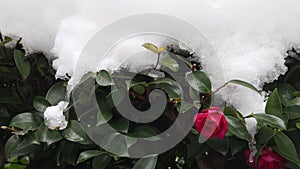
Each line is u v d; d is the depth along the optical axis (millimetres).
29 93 1607
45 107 1479
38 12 1513
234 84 1461
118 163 1508
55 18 1509
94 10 1490
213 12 1501
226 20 1502
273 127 1439
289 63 1562
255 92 1466
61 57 1457
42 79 1588
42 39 1518
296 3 1521
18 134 1444
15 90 1613
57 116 1430
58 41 1469
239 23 1505
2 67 1571
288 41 1516
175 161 1593
